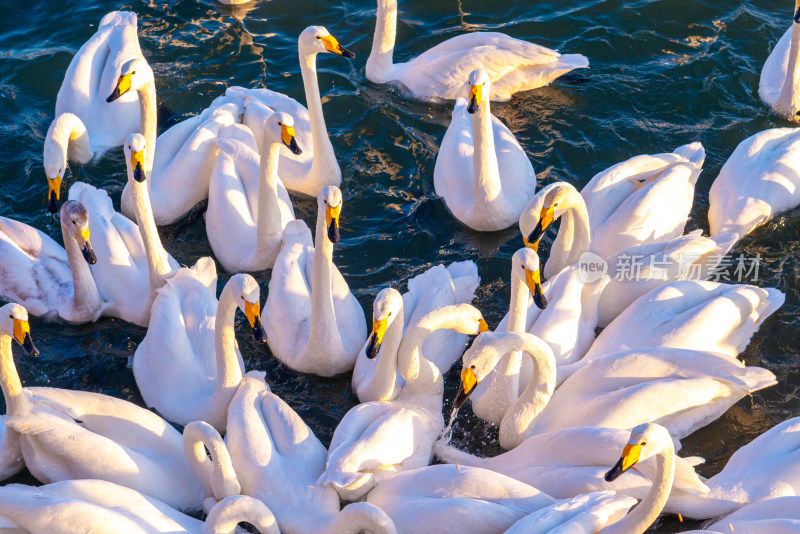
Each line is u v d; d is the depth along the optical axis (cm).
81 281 1145
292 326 1130
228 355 1012
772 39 1617
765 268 1252
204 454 943
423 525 878
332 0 1773
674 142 1452
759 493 912
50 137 1235
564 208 1122
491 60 1509
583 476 898
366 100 1555
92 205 1238
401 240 1318
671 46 1623
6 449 979
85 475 935
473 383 956
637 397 968
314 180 1358
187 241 1327
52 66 1612
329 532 881
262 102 1455
